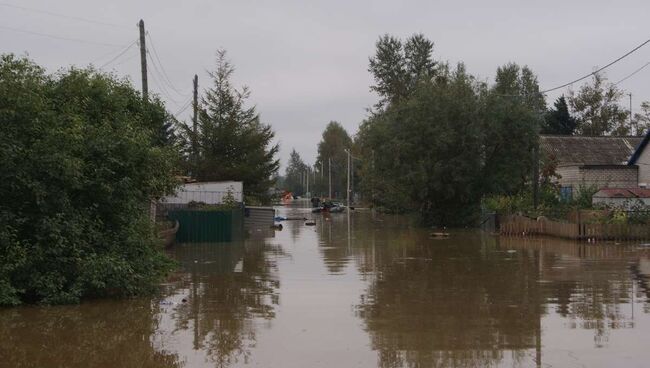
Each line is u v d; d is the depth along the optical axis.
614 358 7.51
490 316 10.10
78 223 11.59
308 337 8.74
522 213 30.27
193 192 30.61
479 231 31.86
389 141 34.28
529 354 7.74
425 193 33.94
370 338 8.66
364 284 13.72
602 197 29.72
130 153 12.75
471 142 33.41
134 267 12.41
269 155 40.34
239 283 13.97
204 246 23.89
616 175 34.09
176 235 25.42
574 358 7.53
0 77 11.18
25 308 10.78
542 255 19.45
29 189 11.00
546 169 35.97
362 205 80.88
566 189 35.06
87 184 11.91
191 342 8.49
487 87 35.00
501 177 33.78
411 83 61.28
